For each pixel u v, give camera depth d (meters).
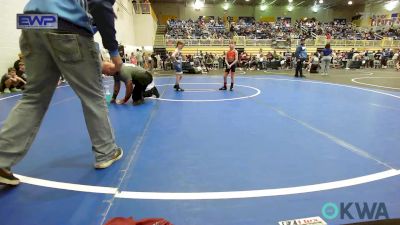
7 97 6.99
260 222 1.98
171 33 28.88
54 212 2.07
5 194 2.31
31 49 2.33
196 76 14.83
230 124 4.54
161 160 3.03
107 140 2.84
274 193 2.37
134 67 6.11
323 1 36.22
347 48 26.94
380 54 23.39
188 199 2.27
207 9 38.88
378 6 36.22
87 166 2.86
